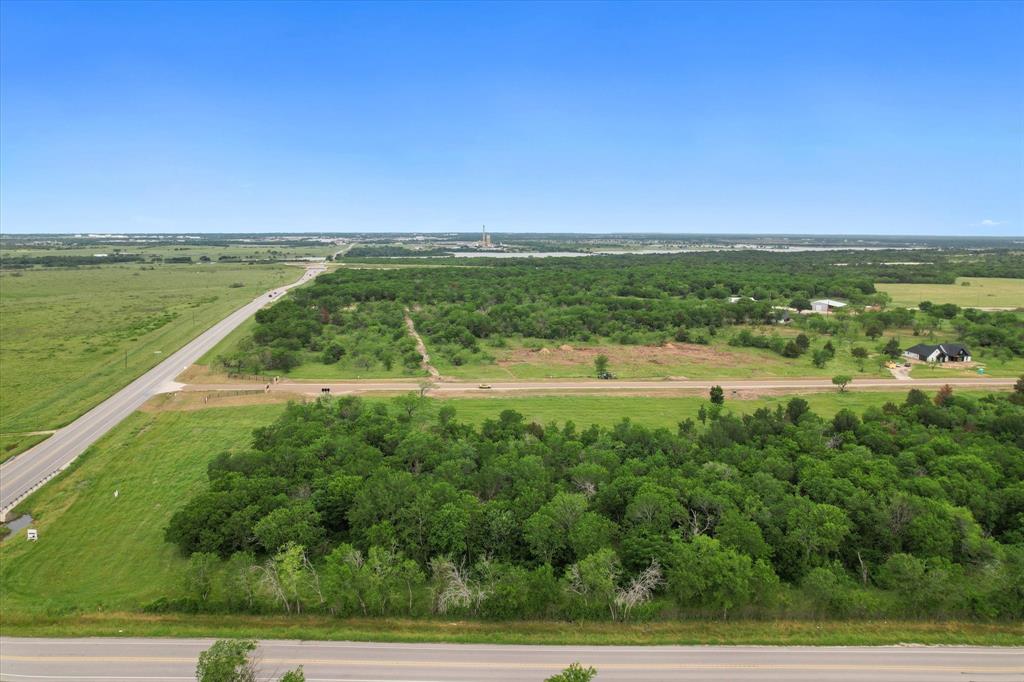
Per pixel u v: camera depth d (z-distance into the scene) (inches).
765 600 1669.5
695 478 2213.3
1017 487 2127.2
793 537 1860.2
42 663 1470.2
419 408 3339.1
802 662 1508.4
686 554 1722.4
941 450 2506.2
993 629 1638.8
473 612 1673.2
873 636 1601.9
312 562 1908.2
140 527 2165.4
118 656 1497.3
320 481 2182.6
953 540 1888.5
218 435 3127.5
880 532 1947.6
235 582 1683.1
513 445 2568.9
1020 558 1728.6
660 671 1469.0
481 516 1957.4
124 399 3735.2
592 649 1549.0
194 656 1502.2
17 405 3580.2
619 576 1777.8
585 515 1941.4
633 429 2760.8
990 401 3476.9
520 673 1455.5
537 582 1681.8
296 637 1576.0
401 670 1461.6
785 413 3154.5
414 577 1700.3
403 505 2006.6
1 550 2001.7
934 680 1454.2
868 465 2327.8
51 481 2544.3
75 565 1915.6
